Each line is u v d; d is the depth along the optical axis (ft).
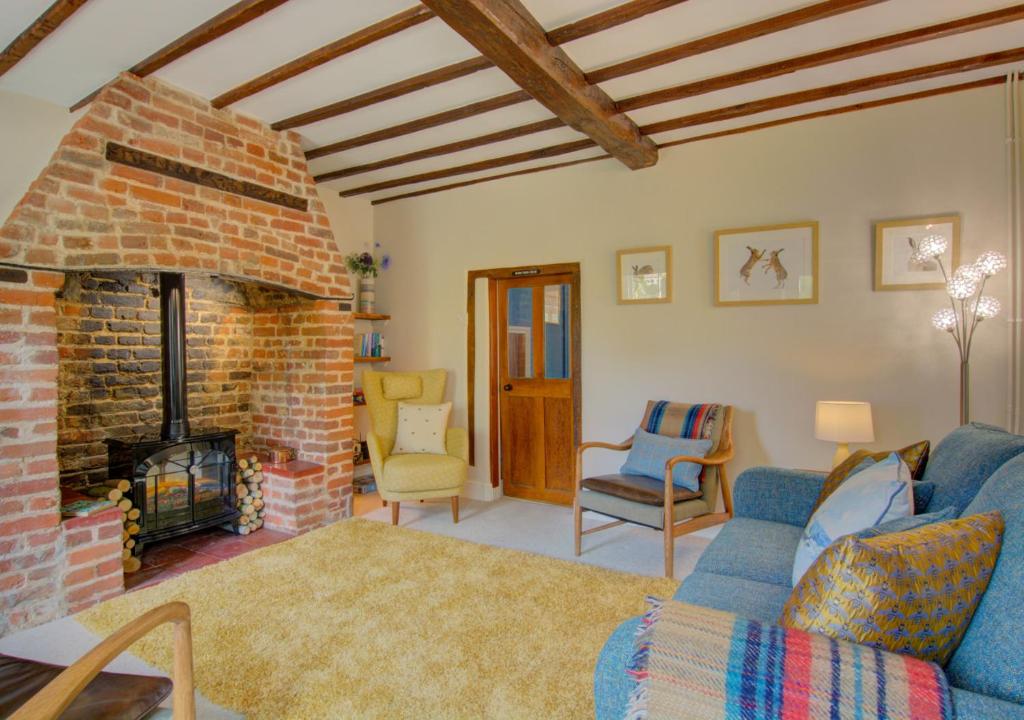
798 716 2.88
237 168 10.45
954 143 9.70
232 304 13.23
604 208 13.01
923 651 3.27
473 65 8.57
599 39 7.88
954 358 9.77
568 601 8.33
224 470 11.42
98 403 10.81
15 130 9.43
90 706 4.20
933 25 7.62
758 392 11.37
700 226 11.89
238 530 11.69
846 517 5.18
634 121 10.77
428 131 11.25
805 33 7.77
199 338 12.59
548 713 5.79
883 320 10.28
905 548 3.31
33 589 7.80
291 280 11.46
